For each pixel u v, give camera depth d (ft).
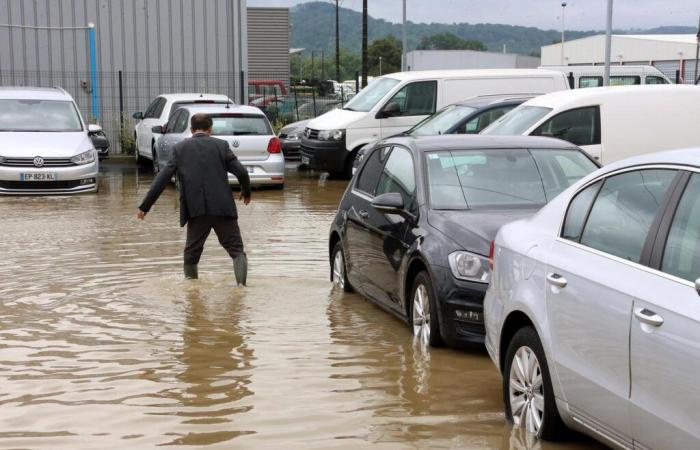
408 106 77.00
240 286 35.40
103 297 33.50
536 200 28.55
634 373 15.57
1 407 21.72
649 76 98.37
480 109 62.85
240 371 24.59
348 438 19.65
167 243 45.39
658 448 15.06
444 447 19.03
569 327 17.47
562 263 18.04
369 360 25.54
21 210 58.23
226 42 103.24
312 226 51.60
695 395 14.15
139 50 101.71
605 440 16.69
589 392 16.83
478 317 25.08
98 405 21.86
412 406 21.75
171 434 19.93
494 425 20.35
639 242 16.44
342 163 77.10
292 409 21.56
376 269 30.53
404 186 29.99
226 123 69.26
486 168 29.66
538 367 18.86
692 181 15.92
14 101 69.77
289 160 94.32
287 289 35.01
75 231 49.39
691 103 52.24
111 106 101.65
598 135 51.26
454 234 26.25
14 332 28.60
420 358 25.71
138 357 25.93
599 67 103.14
